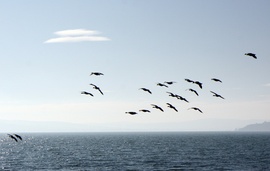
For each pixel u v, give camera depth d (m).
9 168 89.19
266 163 95.25
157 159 108.19
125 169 84.75
